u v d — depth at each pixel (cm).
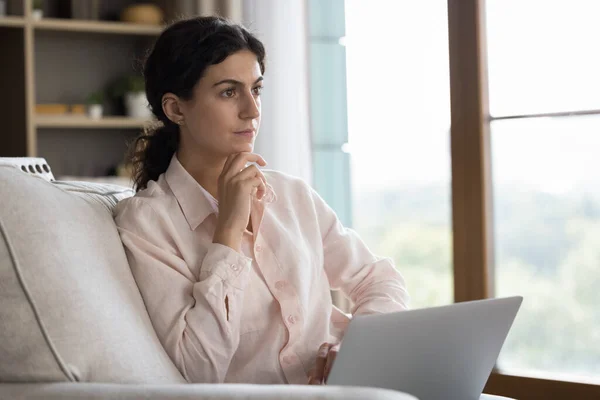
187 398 111
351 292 182
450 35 295
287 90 347
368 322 121
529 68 288
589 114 280
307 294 165
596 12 276
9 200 128
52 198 138
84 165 412
